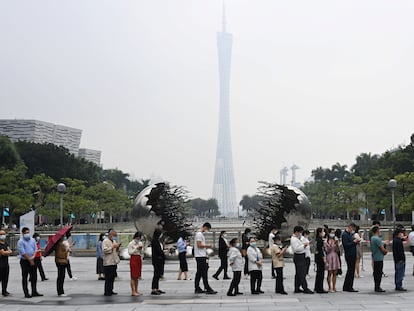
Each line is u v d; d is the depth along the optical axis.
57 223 74.56
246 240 21.02
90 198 73.00
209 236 39.09
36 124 163.62
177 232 30.19
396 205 58.81
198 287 16.67
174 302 14.71
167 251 30.14
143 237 30.23
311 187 105.75
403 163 71.81
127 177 130.38
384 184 65.25
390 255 31.95
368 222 71.25
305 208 29.66
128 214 103.75
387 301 14.26
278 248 16.39
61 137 178.25
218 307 13.74
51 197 58.72
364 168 109.62
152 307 13.88
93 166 96.56
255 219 31.80
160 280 20.45
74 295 16.55
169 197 29.94
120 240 43.34
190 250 30.92
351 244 16.42
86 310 13.52
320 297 15.30
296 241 16.33
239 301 14.76
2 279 16.44
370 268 24.59
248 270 16.55
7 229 53.66
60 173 85.38
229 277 21.36
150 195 29.31
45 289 18.27
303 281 16.16
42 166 84.62
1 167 61.53
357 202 75.00
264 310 13.13
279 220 29.64
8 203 54.75
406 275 21.23
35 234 21.17
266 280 20.33
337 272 16.52
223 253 20.86
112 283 16.28
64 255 16.45
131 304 14.46
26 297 16.05
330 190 95.06
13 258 33.78
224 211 183.00
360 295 15.59
